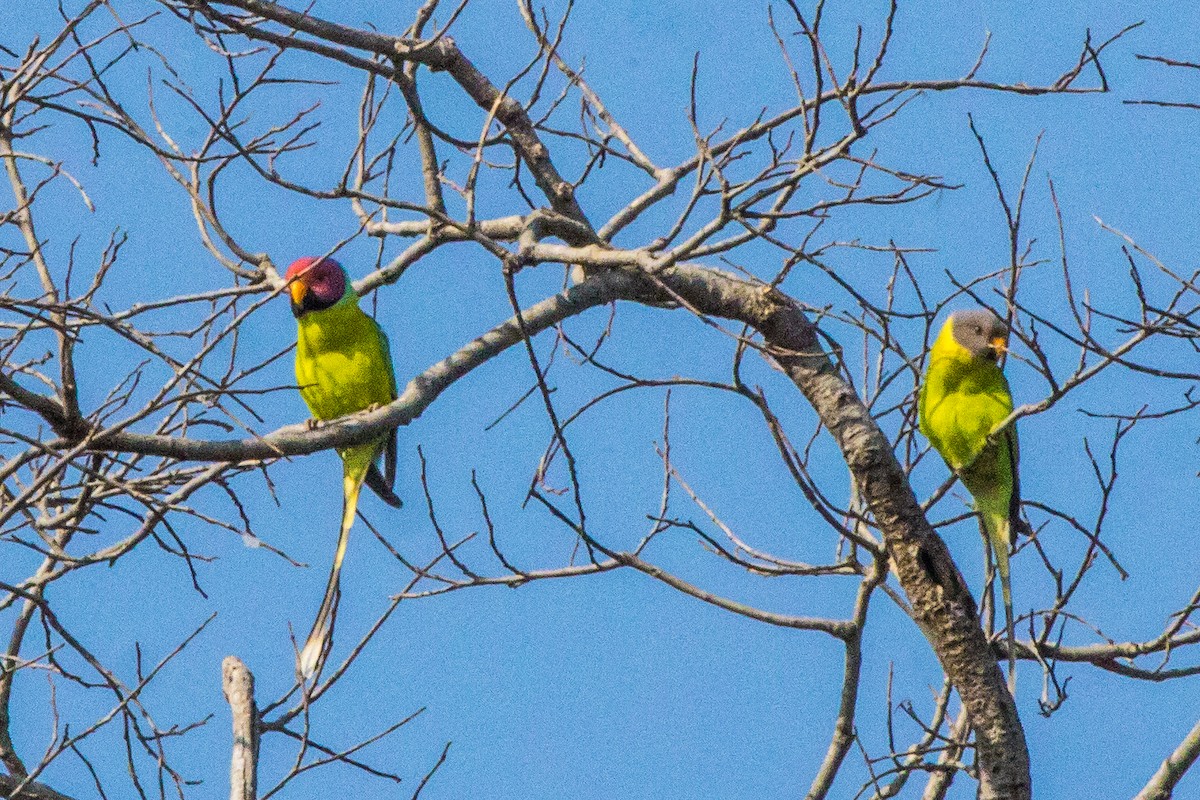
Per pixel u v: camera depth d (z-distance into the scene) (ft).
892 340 33.78
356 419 33.55
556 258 34.24
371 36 36.78
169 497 32.50
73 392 28.81
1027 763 35.58
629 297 38.19
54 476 28.37
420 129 39.68
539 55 32.24
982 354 42.73
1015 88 35.86
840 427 36.96
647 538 36.94
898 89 36.22
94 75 35.09
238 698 35.22
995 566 38.55
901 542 36.17
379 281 41.93
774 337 38.01
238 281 38.75
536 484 37.04
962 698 36.01
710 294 38.32
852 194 31.35
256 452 31.14
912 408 36.70
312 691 33.22
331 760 33.32
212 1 35.19
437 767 33.71
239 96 33.91
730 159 33.01
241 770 33.55
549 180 41.06
